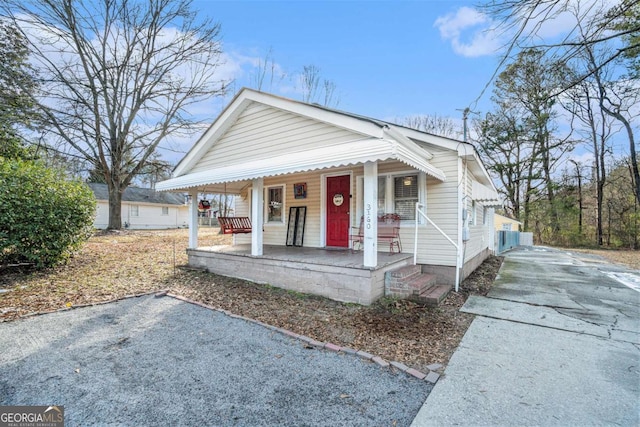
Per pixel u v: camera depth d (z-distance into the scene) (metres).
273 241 9.11
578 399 2.61
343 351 3.47
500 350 3.56
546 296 5.99
